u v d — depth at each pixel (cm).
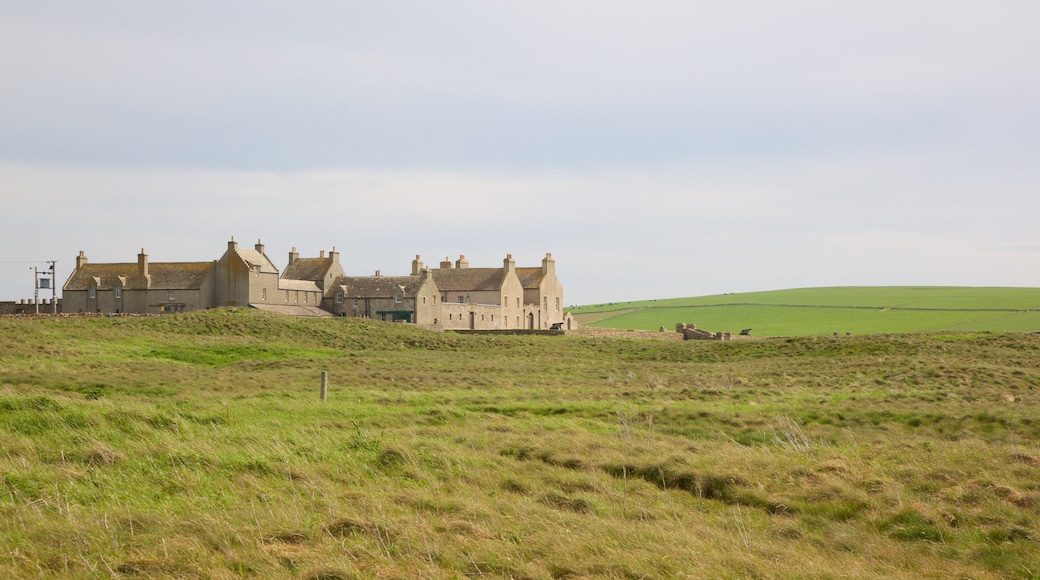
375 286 14162
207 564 1647
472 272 15212
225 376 5256
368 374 5588
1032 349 7312
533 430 3212
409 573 1638
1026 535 2041
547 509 2128
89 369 5394
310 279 14538
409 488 2292
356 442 2756
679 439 3108
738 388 4938
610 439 3019
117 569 1600
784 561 1872
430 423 3356
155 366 5831
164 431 2802
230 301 12988
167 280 13100
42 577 1551
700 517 2216
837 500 2338
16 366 5278
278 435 2844
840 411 3709
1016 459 2695
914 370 5809
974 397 4456
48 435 2667
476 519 2022
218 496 2130
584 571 1697
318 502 2102
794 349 8206
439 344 9394
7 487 2116
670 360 8425
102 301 13300
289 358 7100
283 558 1697
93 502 2038
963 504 2291
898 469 2606
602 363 7819
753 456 2764
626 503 2270
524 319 15500
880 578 1780
